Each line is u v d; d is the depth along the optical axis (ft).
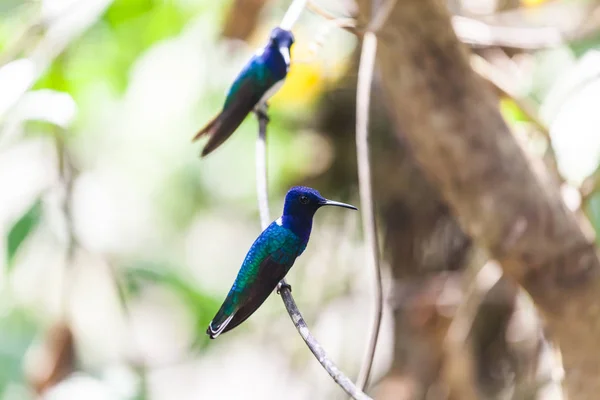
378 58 22.09
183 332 47.85
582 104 27.02
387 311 31.45
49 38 25.46
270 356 41.24
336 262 34.58
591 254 22.39
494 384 29.73
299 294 35.40
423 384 29.63
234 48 33.65
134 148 38.93
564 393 23.53
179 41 35.47
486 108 21.95
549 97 29.30
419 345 30.25
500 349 29.73
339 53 31.73
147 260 38.09
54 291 33.63
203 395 46.93
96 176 37.86
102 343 36.14
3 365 31.07
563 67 33.88
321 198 18.06
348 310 34.40
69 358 31.01
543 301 22.97
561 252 22.21
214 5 34.76
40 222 30.96
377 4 20.97
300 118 34.27
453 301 29.94
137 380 33.27
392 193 31.58
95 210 37.11
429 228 31.42
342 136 33.91
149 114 37.22
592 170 26.37
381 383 32.07
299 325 14.02
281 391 37.06
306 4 21.90
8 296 33.50
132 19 33.30
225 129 21.15
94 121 36.78
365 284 34.14
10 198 31.27
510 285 29.45
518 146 22.26
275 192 36.68
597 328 22.54
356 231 34.17
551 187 22.58
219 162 39.93
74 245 31.60
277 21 34.37
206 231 45.24
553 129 26.91
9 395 30.63
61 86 31.22
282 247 17.62
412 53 21.30
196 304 39.65
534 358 29.48
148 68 35.83
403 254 31.71
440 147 22.08
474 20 29.60
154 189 40.75
